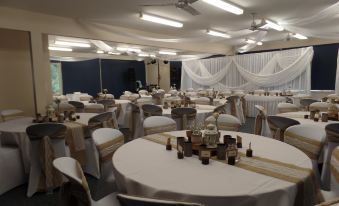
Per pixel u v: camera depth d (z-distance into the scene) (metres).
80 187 1.45
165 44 7.27
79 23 5.35
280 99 7.01
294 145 2.47
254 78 8.47
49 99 5.76
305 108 4.98
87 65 11.06
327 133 2.37
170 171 1.61
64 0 4.04
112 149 2.33
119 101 6.89
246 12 4.80
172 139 2.38
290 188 1.37
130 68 12.44
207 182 1.44
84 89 11.03
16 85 5.33
